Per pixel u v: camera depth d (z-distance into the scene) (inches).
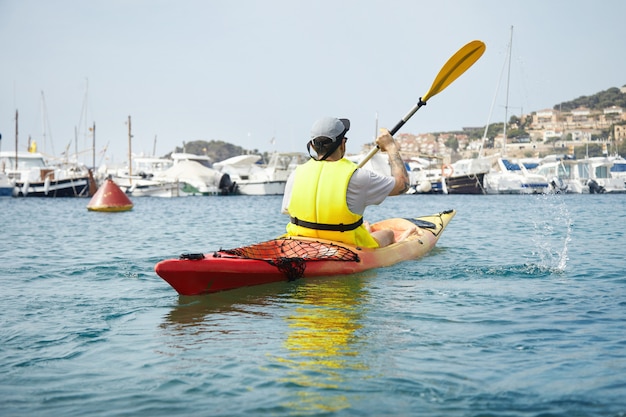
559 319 171.3
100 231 528.7
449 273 250.1
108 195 983.6
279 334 157.4
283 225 608.1
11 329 167.3
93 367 134.1
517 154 4692.4
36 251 360.8
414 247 302.7
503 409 108.4
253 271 216.2
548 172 2129.7
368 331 159.3
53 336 159.9
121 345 150.7
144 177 2230.6
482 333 156.9
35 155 2094.0
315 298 202.7
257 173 2095.2
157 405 112.0
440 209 1003.9
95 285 236.8
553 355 138.2
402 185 247.1
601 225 531.2
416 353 139.9
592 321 169.0
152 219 733.9
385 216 847.1
